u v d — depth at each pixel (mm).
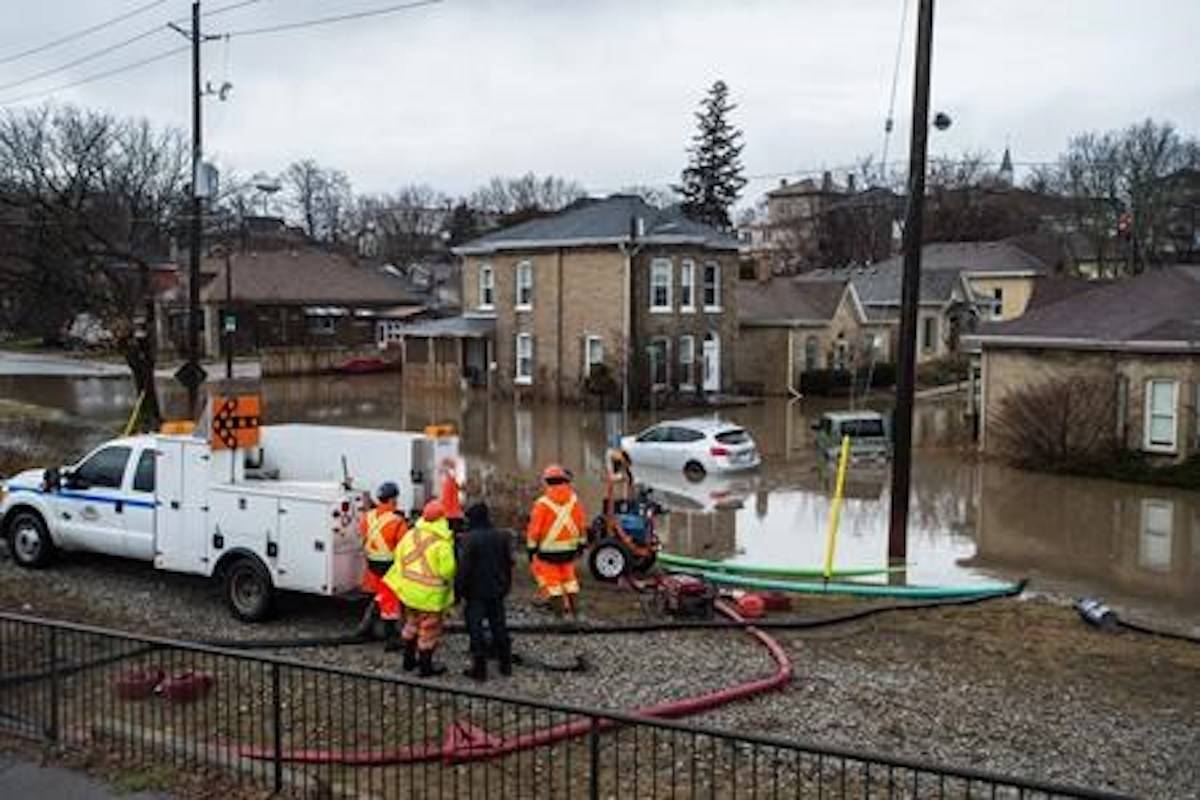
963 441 35438
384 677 7305
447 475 14477
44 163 34344
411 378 53031
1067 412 29422
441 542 10914
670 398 46188
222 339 67688
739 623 13516
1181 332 28562
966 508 24531
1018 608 15164
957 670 11984
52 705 8750
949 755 9367
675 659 11867
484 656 10977
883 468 30156
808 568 17891
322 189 147000
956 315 63031
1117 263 87250
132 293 35688
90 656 10938
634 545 15734
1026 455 30297
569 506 13602
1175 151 91000
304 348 65812
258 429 13773
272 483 13555
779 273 96062
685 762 8930
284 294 70062
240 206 87562
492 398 48719
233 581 13125
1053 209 101812
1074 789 5441
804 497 25781
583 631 12945
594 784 6848
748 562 18750
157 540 13930
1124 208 88688
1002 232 99562
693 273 47531
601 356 46594
